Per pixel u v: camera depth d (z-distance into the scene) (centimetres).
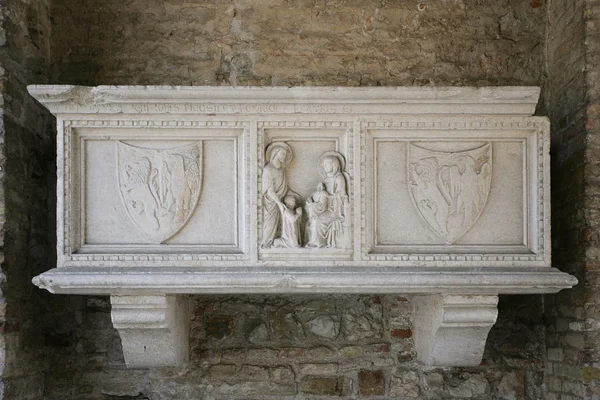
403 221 257
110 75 312
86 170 255
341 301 309
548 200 256
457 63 317
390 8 318
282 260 253
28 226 281
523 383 305
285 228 254
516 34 319
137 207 254
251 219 253
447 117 256
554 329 296
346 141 257
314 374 303
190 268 250
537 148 258
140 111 252
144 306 257
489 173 258
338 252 252
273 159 255
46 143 304
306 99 252
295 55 315
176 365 285
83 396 300
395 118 256
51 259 304
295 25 317
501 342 308
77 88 247
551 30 316
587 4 274
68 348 301
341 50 316
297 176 260
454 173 258
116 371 302
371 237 255
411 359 305
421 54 317
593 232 265
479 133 259
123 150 255
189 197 255
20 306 270
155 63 313
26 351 275
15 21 274
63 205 250
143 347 274
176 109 252
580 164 273
